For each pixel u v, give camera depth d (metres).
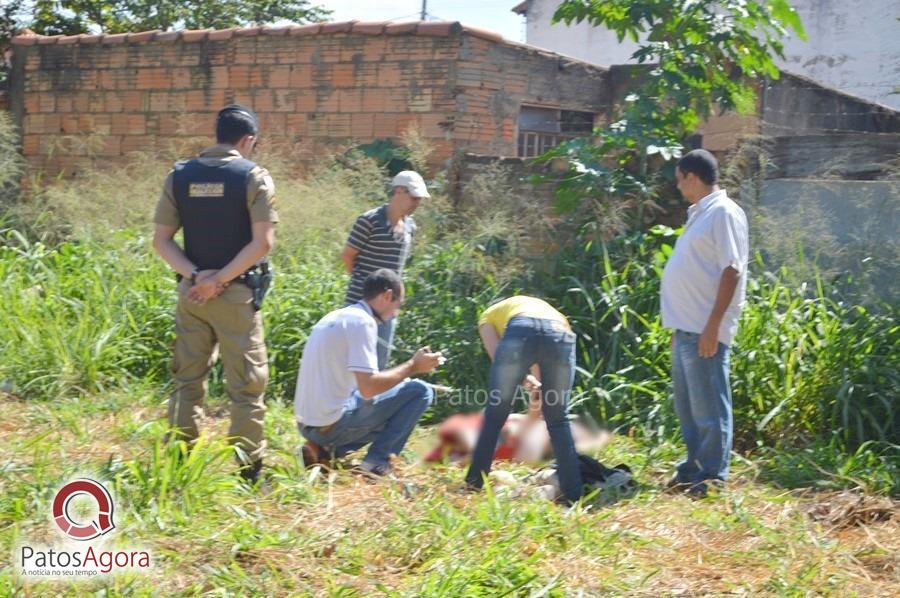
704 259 5.20
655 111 7.84
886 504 4.87
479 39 9.18
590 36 22.25
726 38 7.94
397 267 6.37
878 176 7.23
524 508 4.52
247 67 9.99
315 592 3.68
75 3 16.34
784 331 6.21
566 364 5.09
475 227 7.57
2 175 9.45
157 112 10.48
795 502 4.95
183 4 17.58
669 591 3.87
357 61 9.45
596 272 7.24
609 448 5.90
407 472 5.30
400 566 3.93
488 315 5.27
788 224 6.93
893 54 19.73
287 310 7.02
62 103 10.98
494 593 3.70
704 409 5.22
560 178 7.88
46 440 5.20
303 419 5.20
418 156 8.31
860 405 5.88
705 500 5.04
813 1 20.52
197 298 4.78
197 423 5.10
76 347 6.72
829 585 3.97
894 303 6.50
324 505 4.52
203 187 4.82
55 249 8.52
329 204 7.90
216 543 3.96
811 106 9.84
